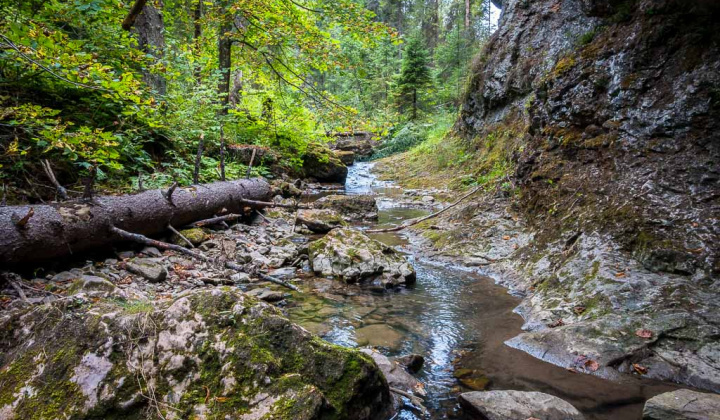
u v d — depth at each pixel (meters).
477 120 13.18
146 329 2.03
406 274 4.97
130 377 1.88
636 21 5.40
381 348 3.22
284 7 8.13
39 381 1.87
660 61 4.86
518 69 11.19
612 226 4.29
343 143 24.41
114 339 1.98
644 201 4.21
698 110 4.25
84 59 3.12
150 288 4.00
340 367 2.11
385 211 9.95
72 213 4.04
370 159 22.83
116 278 4.00
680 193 4.04
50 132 3.41
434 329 3.61
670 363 2.76
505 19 12.83
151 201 5.08
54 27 5.27
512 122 11.01
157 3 7.52
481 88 12.92
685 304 3.18
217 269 4.82
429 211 9.73
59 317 2.13
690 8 4.70
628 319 3.19
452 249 6.30
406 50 22.44
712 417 2.08
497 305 4.23
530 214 6.07
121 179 6.09
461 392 2.60
